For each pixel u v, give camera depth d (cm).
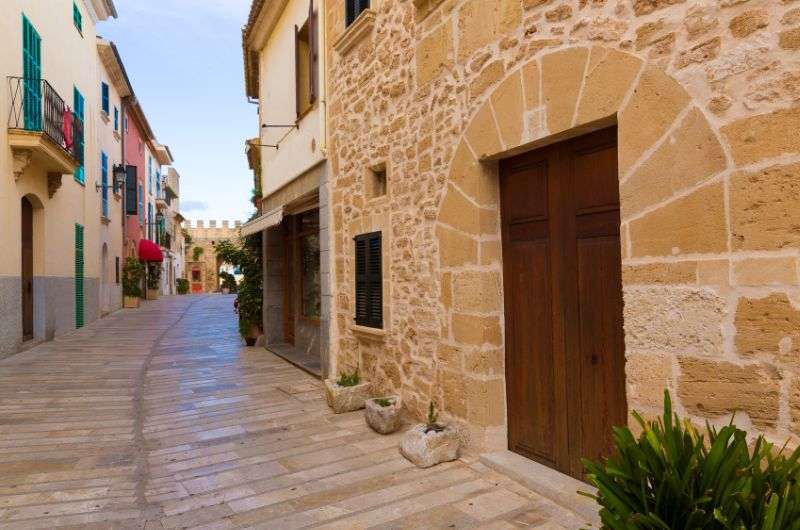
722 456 177
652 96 251
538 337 349
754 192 211
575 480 319
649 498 188
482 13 369
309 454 409
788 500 163
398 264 485
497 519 287
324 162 660
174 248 4147
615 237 295
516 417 370
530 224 355
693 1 235
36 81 959
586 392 313
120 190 2002
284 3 816
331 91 641
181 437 463
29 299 1035
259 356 902
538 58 320
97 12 1526
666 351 244
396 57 486
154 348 1000
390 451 407
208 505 323
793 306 199
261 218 920
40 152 912
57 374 743
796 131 200
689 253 234
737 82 218
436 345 426
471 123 379
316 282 856
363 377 561
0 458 413
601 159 304
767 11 209
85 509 321
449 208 404
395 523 288
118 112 1969
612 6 274
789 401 200
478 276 373
